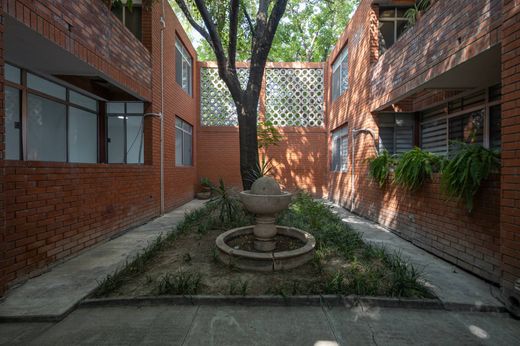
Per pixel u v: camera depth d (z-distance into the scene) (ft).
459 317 8.48
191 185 34.06
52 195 12.05
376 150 22.54
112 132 23.31
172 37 27.50
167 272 11.04
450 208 12.62
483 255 10.77
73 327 7.89
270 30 19.07
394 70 18.74
